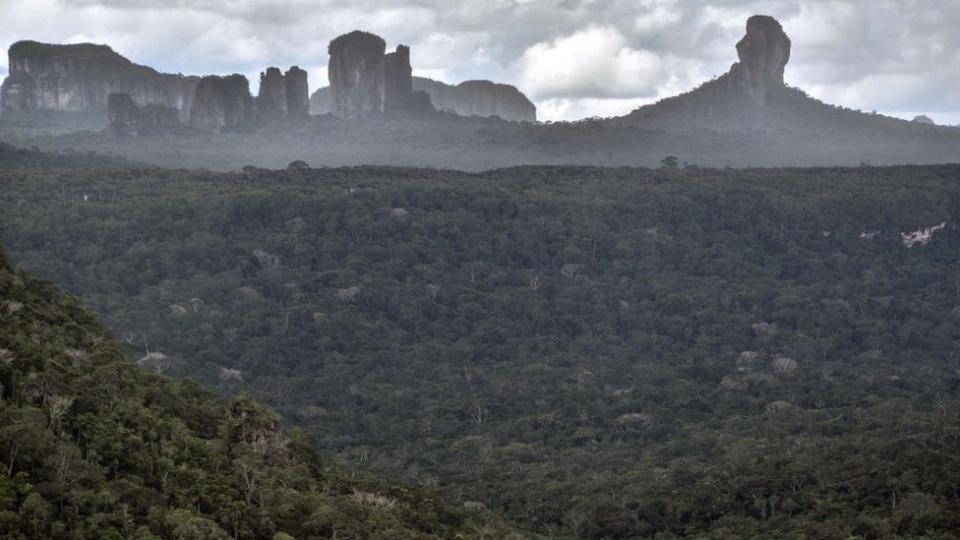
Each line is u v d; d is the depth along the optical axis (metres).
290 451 193.12
